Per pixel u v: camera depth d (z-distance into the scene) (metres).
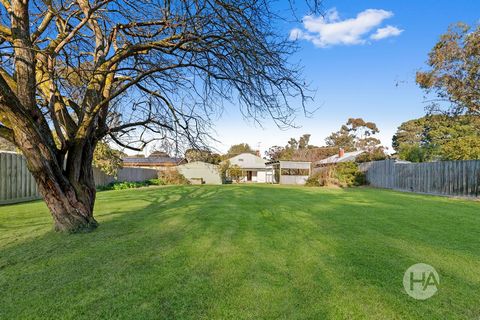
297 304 2.40
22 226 5.26
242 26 3.84
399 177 17.16
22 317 2.16
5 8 4.30
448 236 4.76
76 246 3.93
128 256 3.54
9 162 9.27
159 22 5.09
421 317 2.23
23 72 4.07
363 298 2.52
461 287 2.78
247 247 4.02
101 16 5.39
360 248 4.04
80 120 4.94
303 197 11.43
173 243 4.15
